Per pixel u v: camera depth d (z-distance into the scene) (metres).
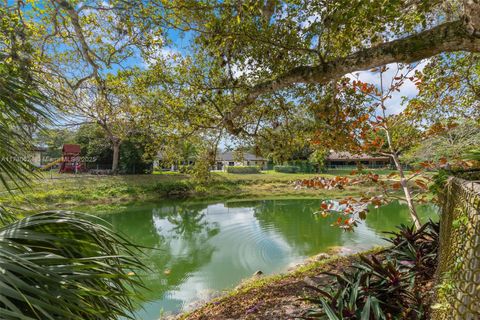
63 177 19.58
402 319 2.35
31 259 1.15
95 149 26.88
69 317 1.16
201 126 6.03
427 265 3.12
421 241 3.67
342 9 2.86
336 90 4.58
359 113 4.78
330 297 2.63
